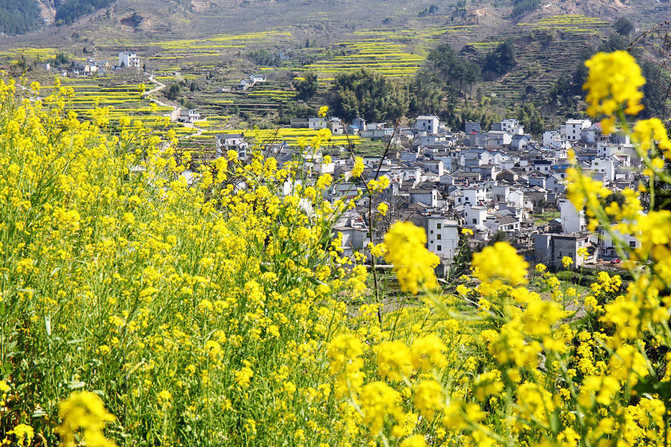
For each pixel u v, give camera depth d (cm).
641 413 313
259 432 378
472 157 10138
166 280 471
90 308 430
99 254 502
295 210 615
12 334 398
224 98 14200
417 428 366
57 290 439
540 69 16525
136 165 827
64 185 629
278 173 695
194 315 454
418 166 9419
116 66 17900
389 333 473
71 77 16000
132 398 368
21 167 639
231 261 548
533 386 243
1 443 357
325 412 398
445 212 5978
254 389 408
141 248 535
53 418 365
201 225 666
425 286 227
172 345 399
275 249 588
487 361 374
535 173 9331
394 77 15425
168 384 385
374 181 625
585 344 432
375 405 244
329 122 12306
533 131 13825
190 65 18412
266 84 15262
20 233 511
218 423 374
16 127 751
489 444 232
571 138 12650
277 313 491
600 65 209
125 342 407
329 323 512
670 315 229
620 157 9119
